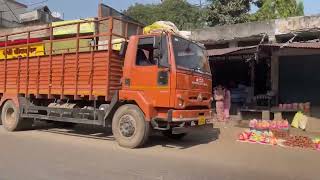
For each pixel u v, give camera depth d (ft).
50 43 39.11
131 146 32.42
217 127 48.19
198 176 23.44
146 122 32.09
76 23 36.78
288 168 26.50
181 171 24.61
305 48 44.96
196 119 33.01
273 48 49.90
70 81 37.14
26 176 22.38
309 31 54.65
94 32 36.47
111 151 30.96
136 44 32.99
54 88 38.70
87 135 39.70
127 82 33.19
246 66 62.75
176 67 31.09
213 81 65.41
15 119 42.19
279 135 37.73
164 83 31.22
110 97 33.96
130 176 22.95
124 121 32.78
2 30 92.38
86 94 35.60
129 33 36.17
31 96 41.98
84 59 35.91
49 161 26.58
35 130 43.47
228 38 62.59
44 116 39.63
